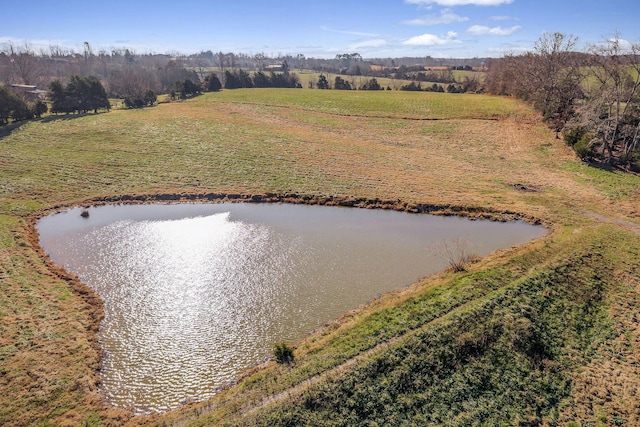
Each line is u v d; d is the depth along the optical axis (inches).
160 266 1144.2
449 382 717.3
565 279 1013.8
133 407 697.6
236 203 1596.9
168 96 3986.2
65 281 1047.6
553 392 716.7
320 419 639.1
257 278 1086.4
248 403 668.7
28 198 1572.3
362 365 728.3
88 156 2027.6
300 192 1653.5
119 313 940.6
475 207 1485.0
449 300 920.9
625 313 912.9
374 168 1916.8
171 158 2021.4
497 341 802.8
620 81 1818.4
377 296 1003.9
